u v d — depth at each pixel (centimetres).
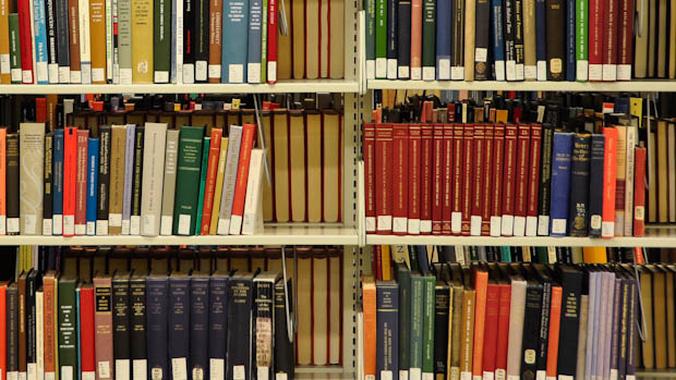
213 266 236
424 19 211
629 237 215
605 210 212
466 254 310
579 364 220
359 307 229
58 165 213
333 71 233
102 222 214
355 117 231
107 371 218
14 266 262
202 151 213
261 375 219
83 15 212
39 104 270
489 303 218
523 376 219
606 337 219
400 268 222
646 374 243
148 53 213
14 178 214
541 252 309
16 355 217
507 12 211
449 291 218
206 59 213
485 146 212
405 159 213
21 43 212
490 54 214
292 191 236
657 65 230
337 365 239
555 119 266
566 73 213
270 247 243
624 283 217
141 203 214
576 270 220
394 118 279
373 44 213
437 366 220
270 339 219
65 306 217
